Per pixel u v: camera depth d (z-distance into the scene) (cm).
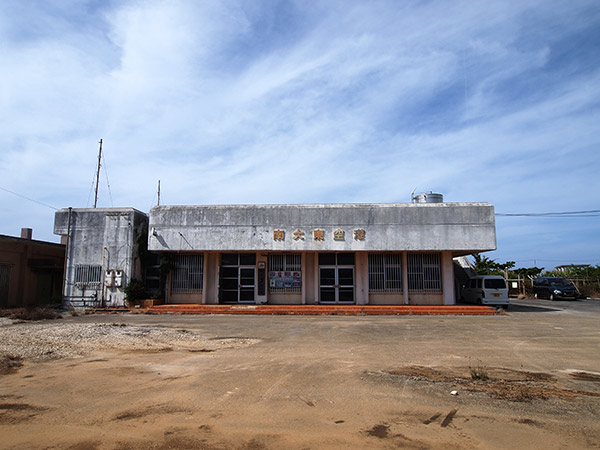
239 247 2109
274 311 2012
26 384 726
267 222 2119
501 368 859
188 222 2139
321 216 2111
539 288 3191
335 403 626
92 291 2148
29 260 2339
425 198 2270
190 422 551
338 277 2247
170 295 2244
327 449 471
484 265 3681
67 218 2214
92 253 2177
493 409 602
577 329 1453
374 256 2228
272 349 1055
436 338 1247
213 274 2261
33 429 529
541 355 997
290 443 488
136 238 2212
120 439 498
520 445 483
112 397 655
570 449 473
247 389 695
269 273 2259
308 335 1305
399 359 938
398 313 1997
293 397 654
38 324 1502
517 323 1631
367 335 1305
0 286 2170
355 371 820
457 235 2066
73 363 882
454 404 623
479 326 1536
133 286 2122
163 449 471
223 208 2141
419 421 556
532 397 657
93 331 1270
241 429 528
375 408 605
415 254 2208
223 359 928
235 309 2023
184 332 1340
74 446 478
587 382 752
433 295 2184
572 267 4244
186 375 785
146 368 839
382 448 475
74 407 610
